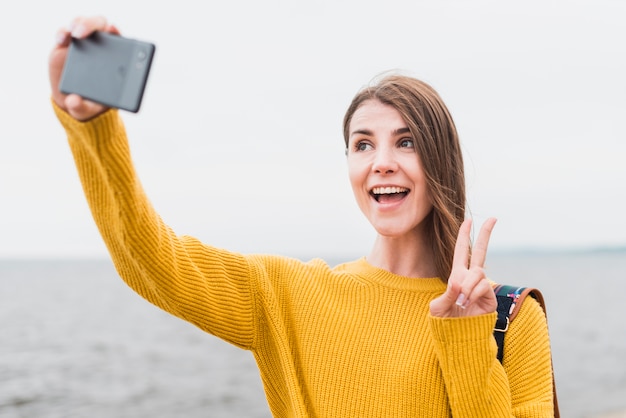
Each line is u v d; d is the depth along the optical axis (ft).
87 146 5.28
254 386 63.21
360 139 7.32
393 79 7.38
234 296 7.06
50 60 5.15
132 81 4.91
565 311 144.56
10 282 261.03
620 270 356.18
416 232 7.50
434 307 6.37
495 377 6.53
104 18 5.07
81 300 164.86
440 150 7.22
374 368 7.00
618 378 72.18
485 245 6.33
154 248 5.99
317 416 7.06
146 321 119.75
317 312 7.34
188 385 63.87
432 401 6.79
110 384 64.49
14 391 61.11
